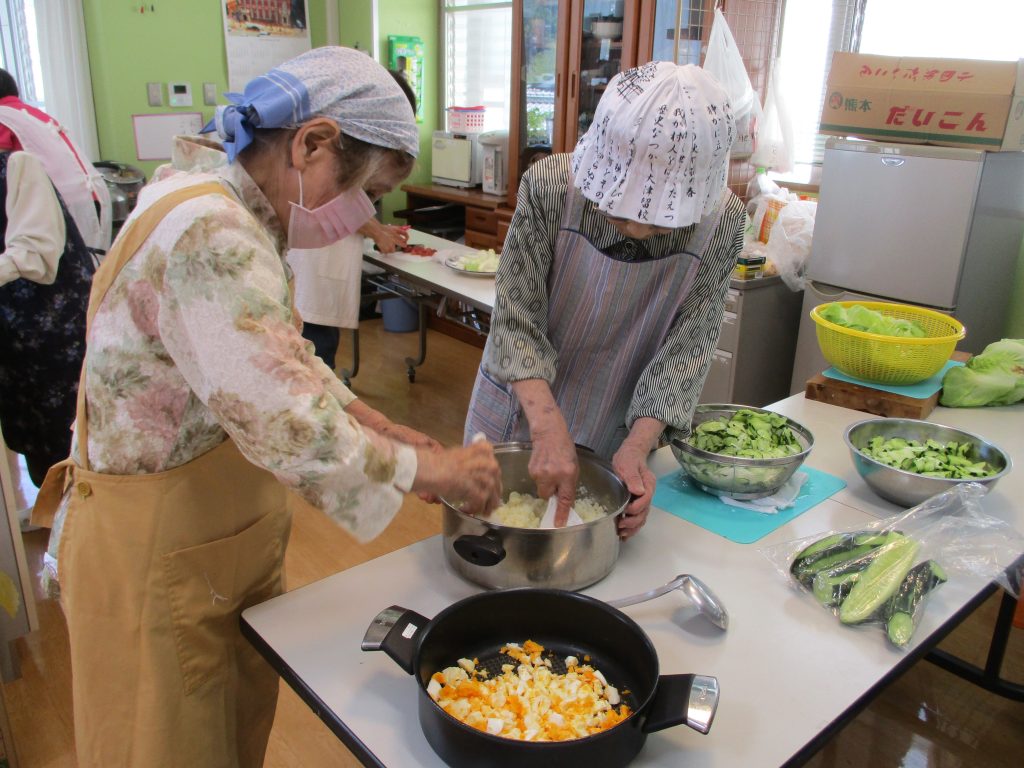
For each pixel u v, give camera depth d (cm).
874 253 294
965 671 207
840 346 192
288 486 90
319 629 106
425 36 511
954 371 189
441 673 95
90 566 107
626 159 113
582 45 375
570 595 100
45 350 233
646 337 147
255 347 87
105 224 272
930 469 140
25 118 246
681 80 111
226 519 110
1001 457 145
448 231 493
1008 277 305
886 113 280
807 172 378
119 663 110
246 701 125
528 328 139
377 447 93
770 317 328
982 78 257
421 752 87
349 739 89
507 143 442
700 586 109
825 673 100
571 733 86
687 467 145
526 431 157
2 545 195
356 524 93
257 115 92
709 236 135
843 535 123
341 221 104
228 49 477
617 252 138
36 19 417
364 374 436
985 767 188
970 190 265
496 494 111
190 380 93
